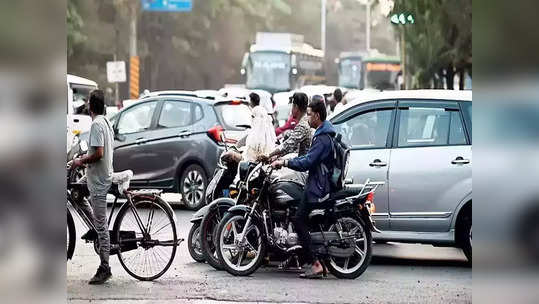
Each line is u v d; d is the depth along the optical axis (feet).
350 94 104.88
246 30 247.50
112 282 42.34
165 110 69.87
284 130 60.54
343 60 229.04
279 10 263.70
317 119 43.14
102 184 41.19
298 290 40.91
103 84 193.57
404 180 47.39
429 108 48.29
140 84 215.10
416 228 47.34
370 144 48.67
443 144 47.50
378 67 224.94
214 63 243.81
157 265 43.37
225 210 45.34
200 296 39.32
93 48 190.60
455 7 102.37
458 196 46.65
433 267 48.08
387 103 49.01
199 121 68.39
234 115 69.31
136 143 69.62
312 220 43.83
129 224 42.63
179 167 68.33
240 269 44.01
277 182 44.24
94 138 40.78
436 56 117.91
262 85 196.75
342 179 43.21
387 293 40.55
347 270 44.06
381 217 47.70
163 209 42.88
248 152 51.03
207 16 233.14
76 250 50.75
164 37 229.45
